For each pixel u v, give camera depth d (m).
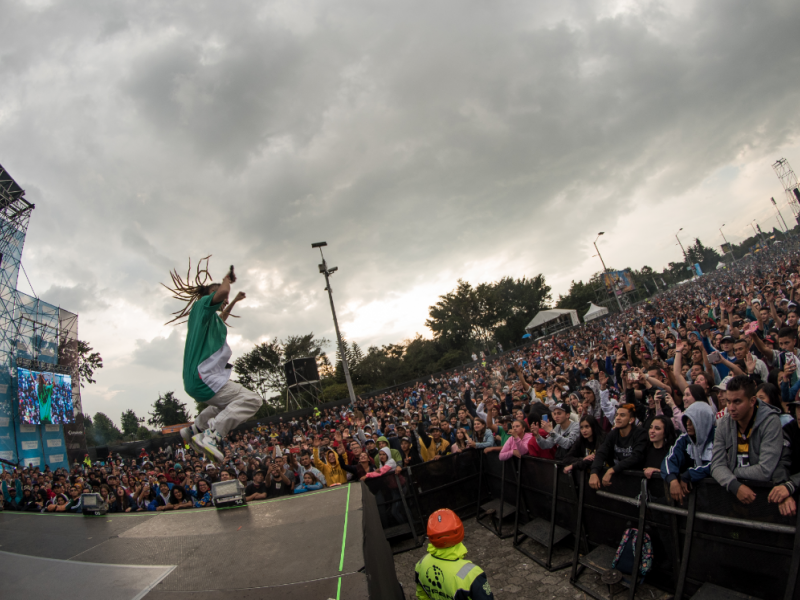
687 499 3.86
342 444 10.04
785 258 36.34
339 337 21.67
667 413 6.78
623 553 4.41
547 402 10.35
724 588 3.58
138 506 8.99
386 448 7.99
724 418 3.67
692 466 3.94
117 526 3.93
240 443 22.55
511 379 21.67
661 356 12.03
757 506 3.32
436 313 64.06
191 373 3.28
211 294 3.46
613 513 4.84
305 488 7.51
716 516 3.59
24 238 27.31
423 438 9.72
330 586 2.20
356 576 2.25
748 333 7.35
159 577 2.64
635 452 4.61
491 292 63.84
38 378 25.89
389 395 33.75
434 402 21.06
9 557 3.47
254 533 3.16
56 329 28.67
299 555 2.64
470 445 8.17
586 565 4.77
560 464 5.62
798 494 3.03
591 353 16.42
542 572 5.49
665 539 4.19
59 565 3.11
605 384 10.41
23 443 24.83
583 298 74.81
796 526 3.02
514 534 6.42
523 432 6.64
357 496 3.66
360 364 53.00
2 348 24.97
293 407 45.03
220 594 2.31
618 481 4.67
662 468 3.95
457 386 29.70
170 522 3.81
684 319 18.12
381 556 3.12
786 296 15.21
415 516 7.45
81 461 28.67
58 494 11.16
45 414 25.86
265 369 52.66
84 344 46.66
